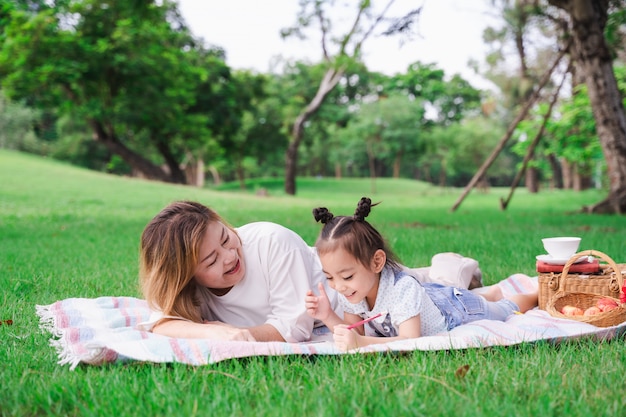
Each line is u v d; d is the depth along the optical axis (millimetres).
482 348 3137
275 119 44344
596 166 23562
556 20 15297
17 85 28500
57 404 2541
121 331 3701
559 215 14516
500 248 7805
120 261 7031
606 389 2553
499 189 51750
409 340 3217
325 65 25266
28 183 22641
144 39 29547
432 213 16141
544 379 2639
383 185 50031
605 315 3584
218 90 38031
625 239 8586
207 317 3840
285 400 2465
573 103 18562
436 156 52938
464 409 2344
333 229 3420
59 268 6469
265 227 3766
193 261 3432
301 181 52344
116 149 32906
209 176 68625
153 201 19422
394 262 3635
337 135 57812
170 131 34594
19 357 3236
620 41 14703
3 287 5297
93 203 18125
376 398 2447
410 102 53344
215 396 2533
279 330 3535
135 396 2559
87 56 28734
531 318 3773
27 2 29297
